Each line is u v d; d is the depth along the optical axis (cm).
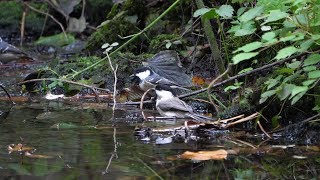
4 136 796
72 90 1156
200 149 722
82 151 712
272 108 852
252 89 898
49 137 789
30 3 1916
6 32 1862
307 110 842
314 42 738
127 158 677
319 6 717
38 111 996
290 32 735
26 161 666
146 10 1417
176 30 1362
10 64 1488
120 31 1388
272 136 798
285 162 667
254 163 660
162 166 646
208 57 1220
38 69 1298
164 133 817
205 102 986
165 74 1097
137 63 1216
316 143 757
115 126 865
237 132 820
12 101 1104
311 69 736
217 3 1209
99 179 597
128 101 1071
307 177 608
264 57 1000
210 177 606
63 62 1362
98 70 1232
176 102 920
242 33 774
